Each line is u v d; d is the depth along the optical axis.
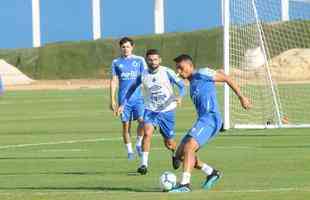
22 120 66.50
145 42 177.00
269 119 60.72
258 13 61.47
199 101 26.11
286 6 68.06
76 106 84.12
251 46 63.56
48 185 28.75
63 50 181.00
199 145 25.75
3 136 51.75
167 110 32.31
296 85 112.12
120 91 37.22
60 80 168.25
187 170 25.61
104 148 43.16
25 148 43.69
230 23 60.72
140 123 35.69
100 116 69.56
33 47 183.38
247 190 25.81
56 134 52.72
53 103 90.00
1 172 33.03
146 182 29.38
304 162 34.84
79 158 38.25
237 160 35.97
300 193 24.55
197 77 26.22
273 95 58.41
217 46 172.00
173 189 25.61
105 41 179.50
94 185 28.64
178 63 26.41
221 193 24.89
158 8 174.88
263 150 40.31
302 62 134.12
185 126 57.22
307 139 46.09
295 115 68.62
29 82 157.88
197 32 175.50
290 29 97.62
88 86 137.25
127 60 37.16
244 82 69.25
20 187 28.27
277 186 27.19
